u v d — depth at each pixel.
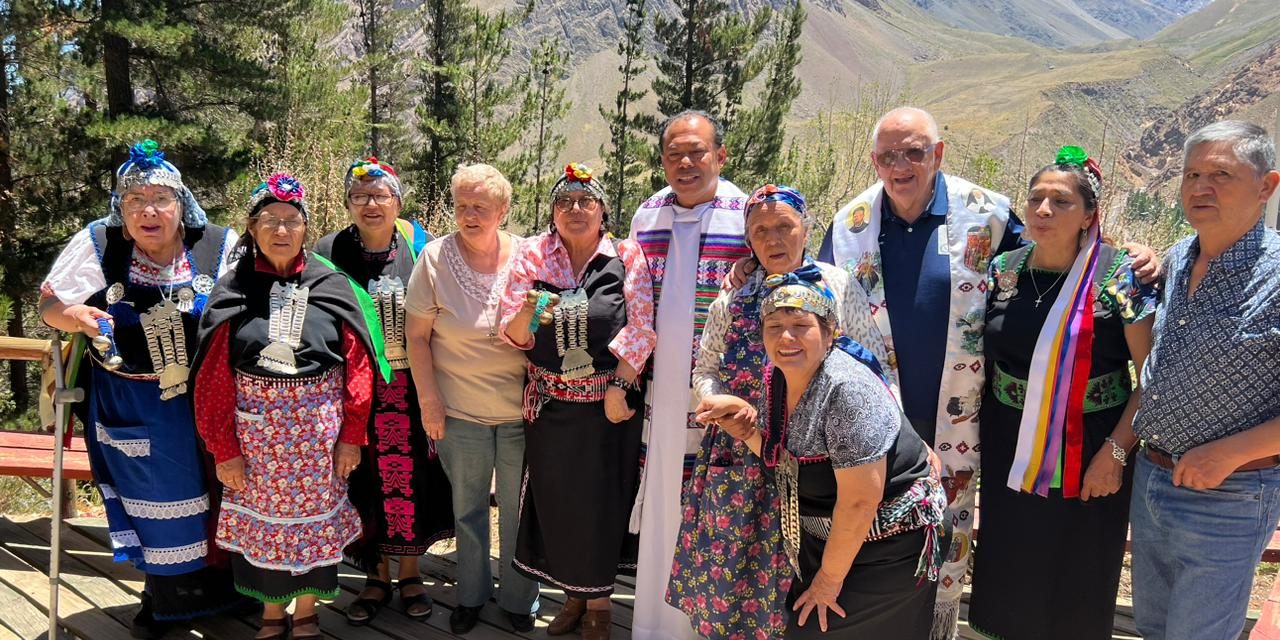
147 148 3.04
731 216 3.15
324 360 3.07
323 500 3.11
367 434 3.38
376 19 22.62
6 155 12.09
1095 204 2.74
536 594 3.52
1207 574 2.53
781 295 2.43
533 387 3.19
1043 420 2.80
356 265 3.41
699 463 2.91
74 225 12.59
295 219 3.04
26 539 4.19
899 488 2.49
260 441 3.04
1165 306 2.59
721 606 2.82
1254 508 2.47
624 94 19.83
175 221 3.08
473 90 21.25
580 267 3.17
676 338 3.12
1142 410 2.61
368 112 22.17
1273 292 2.35
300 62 15.56
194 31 12.88
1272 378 2.37
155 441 3.14
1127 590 4.00
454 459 3.34
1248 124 2.41
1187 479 2.46
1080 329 2.75
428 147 21.89
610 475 3.20
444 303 3.20
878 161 3.00
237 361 3.02
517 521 3.45
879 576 2.52
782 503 2.60
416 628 3.48
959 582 3.10
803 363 2.42
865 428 2.38
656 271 3.20
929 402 3.02
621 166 19.72
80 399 3.12
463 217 3.12
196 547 3.24
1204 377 2.44
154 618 3.32
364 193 3.33
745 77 18.42
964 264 3.00
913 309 3.02
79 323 3.01
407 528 3.45
